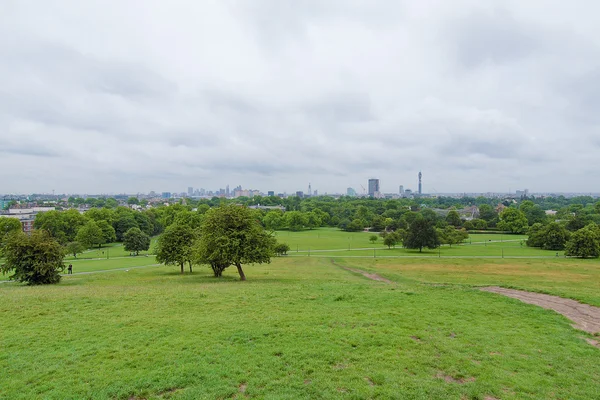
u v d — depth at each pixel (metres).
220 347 13.16
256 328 15.20
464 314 17.84
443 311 18.23
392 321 16.33
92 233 95.94
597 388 10.61
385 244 95.00
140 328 15.34
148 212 160.75
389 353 12.73
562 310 19.28
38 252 35.47
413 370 11.51
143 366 11.73
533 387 10.59
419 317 17.06
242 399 9.82
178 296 21.77
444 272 52.16
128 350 13.00
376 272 50.09
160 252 49.62
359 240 119.69
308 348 13.06
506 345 13.73
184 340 13.88
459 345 13.54
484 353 12.91
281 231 163.38
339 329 15.16
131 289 25.91
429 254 81.50
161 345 13.43
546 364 12.19
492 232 144.00
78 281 38.06
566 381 10.99
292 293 22.70
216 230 37.25
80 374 11.27
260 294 22.38
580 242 74.00
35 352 12.87
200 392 10.19
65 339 14.12
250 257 36.16
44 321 16.47
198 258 39.09
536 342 14.09
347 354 12.59
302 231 163.25
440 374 11.34
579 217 118.06
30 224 151.75
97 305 19.44
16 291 25.75
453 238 99.12
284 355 12.48
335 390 10.23
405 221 149.00
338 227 179.75
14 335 14.59
